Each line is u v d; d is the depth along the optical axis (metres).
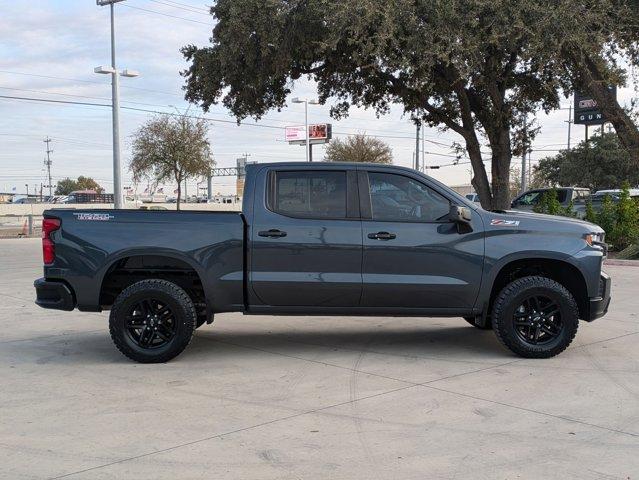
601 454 4.23
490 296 6.77
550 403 5.27
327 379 6.03
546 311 6.70
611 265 16.23
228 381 5.99
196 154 43.47
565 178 46.47
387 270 6.55
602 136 45.78
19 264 17.31
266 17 16.41
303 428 4.74
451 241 6.54
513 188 70.50
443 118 21.70
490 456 4.20
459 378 6.02
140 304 6.64
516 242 6.57
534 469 4.00
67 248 6.59
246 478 3.90
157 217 6.63
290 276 6.55
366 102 23.70
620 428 4.70
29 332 8.38
